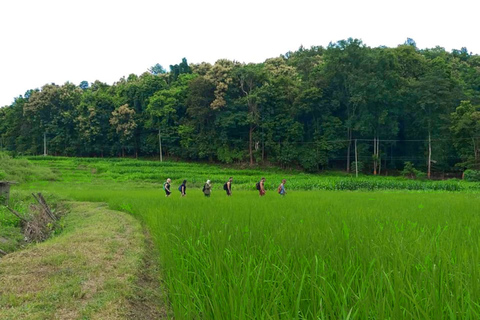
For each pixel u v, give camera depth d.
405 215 10.04
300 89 64.31
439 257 3.90
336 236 5.75
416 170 55.41
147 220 11.20
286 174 57.81
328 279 3.76
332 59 60.38
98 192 28.20
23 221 12.52
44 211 13.82
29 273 6.05
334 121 60.88
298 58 85.12
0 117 90.06
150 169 56.62
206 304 3.66
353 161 63.00
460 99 60.25
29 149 75.50
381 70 58.94
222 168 63.28
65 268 6.34
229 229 6.96
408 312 2.76
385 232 5.90
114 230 10.48
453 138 55.06
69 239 9.00
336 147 59.84
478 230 6.95
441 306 2.83
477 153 52.16
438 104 56.34
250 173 57.06
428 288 3.30
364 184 40.16
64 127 74.50
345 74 59.81
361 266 4.05
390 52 59.75
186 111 68.25
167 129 68.44
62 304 4.73
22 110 79.56
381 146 60.69
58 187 37.97
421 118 58.09
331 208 12.50
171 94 70.06
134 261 6.89
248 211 11.06
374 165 59.34
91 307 4.62
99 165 58.97
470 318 2.72
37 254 7.37
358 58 59.50
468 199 19.34
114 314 4.47
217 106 62.44
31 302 4.77
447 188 39.66
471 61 89.81
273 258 4.77
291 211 11.14
